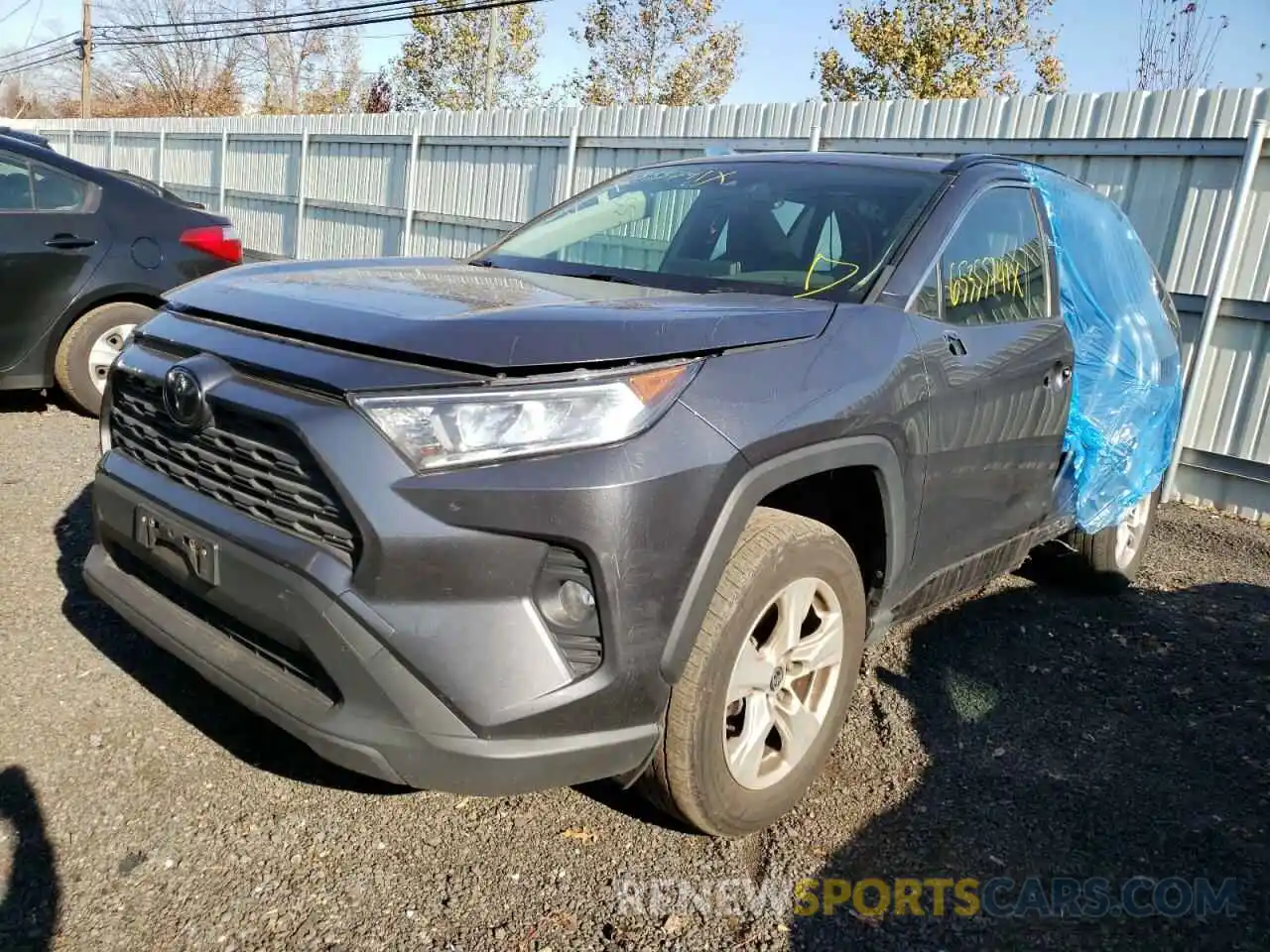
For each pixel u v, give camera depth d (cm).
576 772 224
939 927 247
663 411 224
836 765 316
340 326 237
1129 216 689
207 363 247
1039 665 399
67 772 280
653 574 221
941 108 779
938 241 322
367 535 211
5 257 582
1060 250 401
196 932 227
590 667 222
